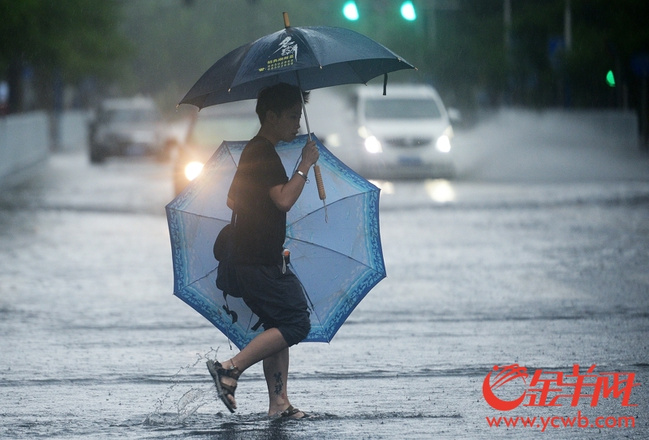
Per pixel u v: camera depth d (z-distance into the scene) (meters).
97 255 38.94
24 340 24.97
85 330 26.11
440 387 20.17
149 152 98.31
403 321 26.81
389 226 46.66
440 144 71.62
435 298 29.91
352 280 18.23
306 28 17.27
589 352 22.89
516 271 34.38
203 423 17.84
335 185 18.09
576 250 38.78
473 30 144.38
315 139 17.61
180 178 52.22
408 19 82.69
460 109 137.88
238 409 18.84
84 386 20.61
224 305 18.16
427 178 72.69
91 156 98.50
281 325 17.28
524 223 47.03
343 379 20.91
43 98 140.50
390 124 72.75
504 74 138.12
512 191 61.94
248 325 18.20
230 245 17.19
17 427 17.66
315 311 18.25
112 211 54.25
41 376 21.44
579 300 29.19
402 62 17.36
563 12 126.12
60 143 138.00
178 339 25.08
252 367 22.42
